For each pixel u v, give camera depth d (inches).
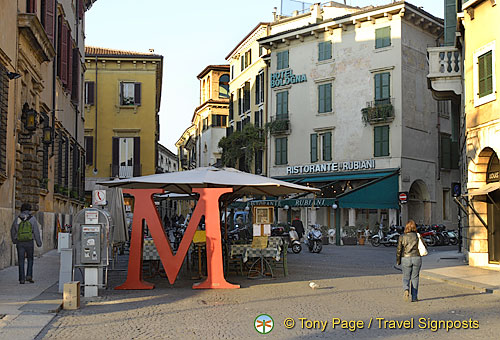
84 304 448.8
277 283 594.2
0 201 652.1
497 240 766.5
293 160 1766.7
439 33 1662.2
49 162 935.0
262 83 1966.0
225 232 764.6
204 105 2768.2
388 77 1565.0
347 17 1627.7
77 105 1216.8
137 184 660.7
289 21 1923.0
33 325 350.6
